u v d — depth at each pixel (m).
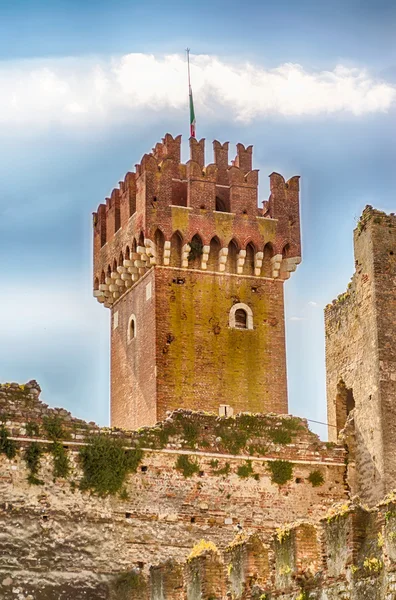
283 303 107.56
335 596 65.94
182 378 103.69
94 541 86.56
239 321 106.19
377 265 92.38
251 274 107.25
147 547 87.50
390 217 93.50
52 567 85.50
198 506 89.06
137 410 105.62
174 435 89.75
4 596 84.19
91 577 86.00
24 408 87.19
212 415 91.06
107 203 112.94
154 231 105.00
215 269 106.31
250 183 108.50
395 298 92.31
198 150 109.38
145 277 106.38
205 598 73.62
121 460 88.19
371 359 91.81
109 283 110.38
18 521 85.44
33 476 86.19
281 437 91.69
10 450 86.00
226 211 108.75
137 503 88.00
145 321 105.69
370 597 63.72
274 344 106.38
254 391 104.94
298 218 109.31
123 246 108.25
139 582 85.88
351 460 92.25
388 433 90.06
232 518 89.44
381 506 64.44
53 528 86.00
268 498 90.44
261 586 70.75
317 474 91.50
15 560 84.88
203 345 104.69
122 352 109.00
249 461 90.69
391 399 90.75
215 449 90.31
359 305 93.88
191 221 105.94
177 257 105.69
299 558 68.94
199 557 74.88
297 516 90.56
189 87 113.75
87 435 88.00
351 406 96.19
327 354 97.56
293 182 110.00
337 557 66.31
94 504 87.06
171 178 106.25
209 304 105.62
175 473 89.19
